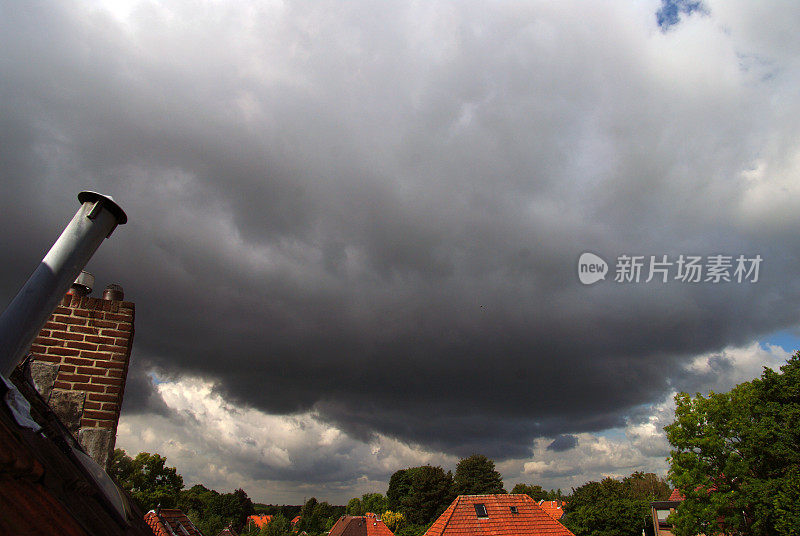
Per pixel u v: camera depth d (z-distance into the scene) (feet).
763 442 86.63
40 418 9.36
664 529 157.58
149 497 196.54
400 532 253.65
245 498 392.88
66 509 5.88
